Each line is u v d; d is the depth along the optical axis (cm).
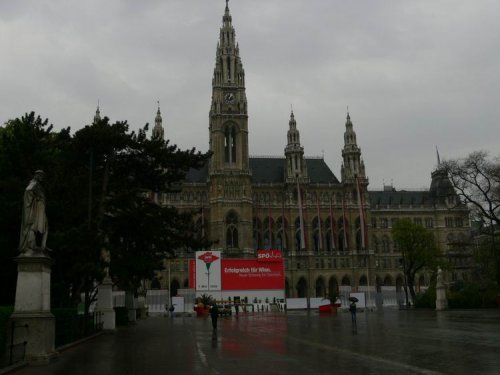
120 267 4616
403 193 19375
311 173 17850
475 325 4494
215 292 10262
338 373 1927
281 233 16462
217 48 16625
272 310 10662
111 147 4475
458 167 8081
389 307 11300
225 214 15412
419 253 12444
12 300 4225
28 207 2455
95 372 2042
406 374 1877
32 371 2080
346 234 16788
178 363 2302
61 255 3803
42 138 4916
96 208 4250
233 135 16112
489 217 7850
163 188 4994
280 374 1922
